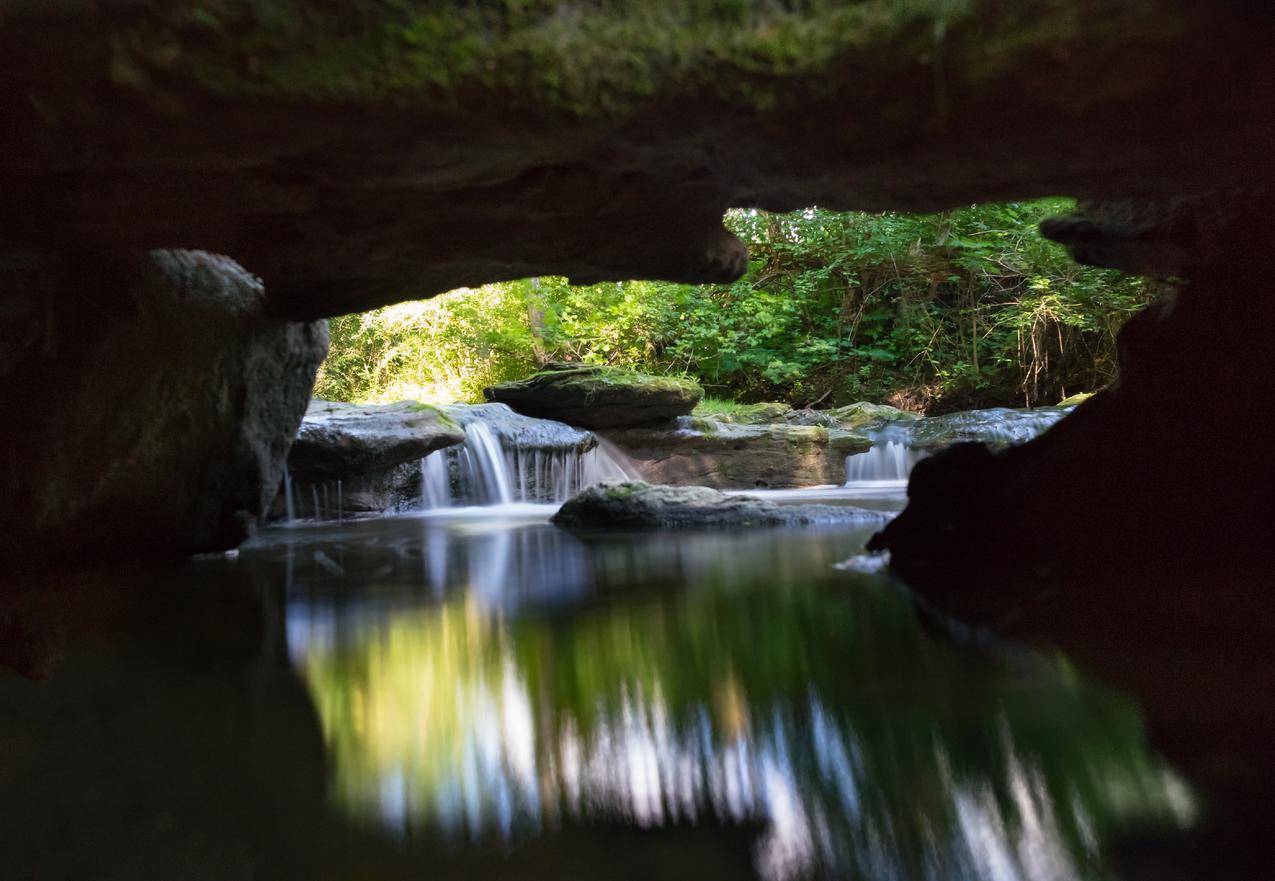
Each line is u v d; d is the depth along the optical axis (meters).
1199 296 3.33
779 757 2.19
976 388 16.38
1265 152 2.36
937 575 4.25
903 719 2.38
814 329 17.78
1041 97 2.10
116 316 3.80
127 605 4.21
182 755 2.28
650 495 7.95
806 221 17.09
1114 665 2.64
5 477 3.80
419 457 9.94
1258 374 3.12
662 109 2.20
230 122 2.01
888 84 2.14
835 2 2.11
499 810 1.94
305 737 2.39
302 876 1.67
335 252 3.30
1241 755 2.02
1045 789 1.95
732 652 3.14
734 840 1.81
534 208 2.83
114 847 1.79
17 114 1.99
